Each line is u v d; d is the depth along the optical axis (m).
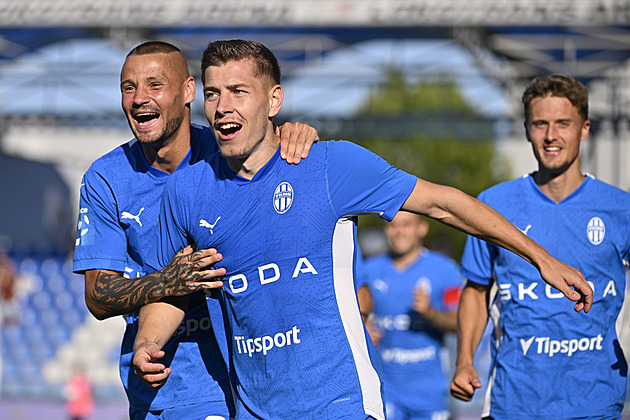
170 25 26.77
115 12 26.73
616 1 25.09
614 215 8.17
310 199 6.05
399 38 28.80
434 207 6.11
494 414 8.28
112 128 33.94
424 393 13.46
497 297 8.38
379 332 12.35
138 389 7.46
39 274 38.06
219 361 7.34
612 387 8.03
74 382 21.89
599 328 8.03
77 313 34.94
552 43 28.62
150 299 6.43
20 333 32.12
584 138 8.33
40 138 56.12
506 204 8.38
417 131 32.00
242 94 5.93
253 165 6.15
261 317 6.18
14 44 30.64
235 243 6.17
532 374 8.05
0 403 25.17
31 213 52.28
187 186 6.44
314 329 6.07
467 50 28.36
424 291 12.50
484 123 31.70
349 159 6.07
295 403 6.10
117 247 7.36
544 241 8.18
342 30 27.94
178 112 7.11
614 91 30.56
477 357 22.31
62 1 26.86
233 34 28.39
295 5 26.41
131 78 7.00
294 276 6.07
